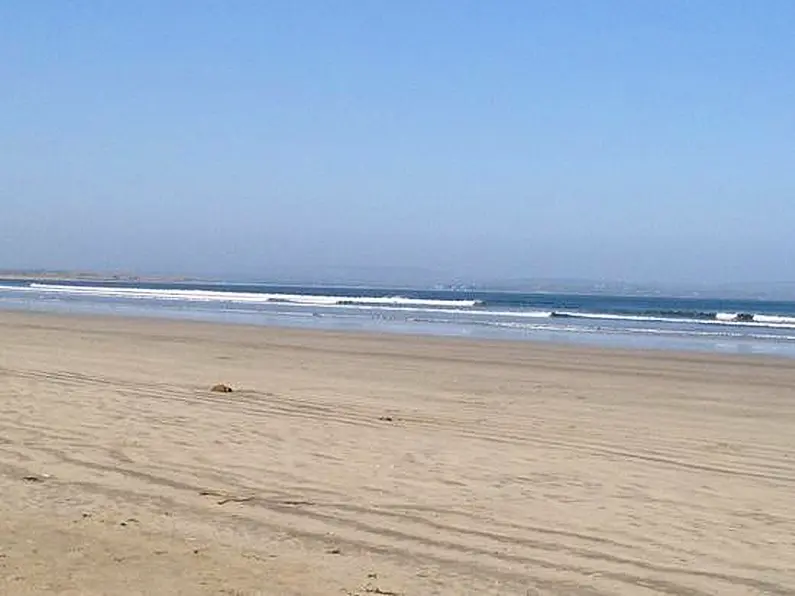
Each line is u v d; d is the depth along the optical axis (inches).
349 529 297.7
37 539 271.9
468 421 535.8
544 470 394.0
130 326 1443.2
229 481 360.8
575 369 909.2
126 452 410.0
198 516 307.9
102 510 311.4
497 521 312.0
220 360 895.7
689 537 297.7
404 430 488.4
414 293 5669.3
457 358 995.9
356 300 3046.3
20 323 1451.8
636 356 1079.0
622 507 334.3
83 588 227.9
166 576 240.4
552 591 243.1
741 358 1085.8
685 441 488.4
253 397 604.7
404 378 784.3
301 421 506.0
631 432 514.9
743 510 333.7
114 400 560.7
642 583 252.5
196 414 517.3
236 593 228.5
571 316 2224.4
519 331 1550.2
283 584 238.1
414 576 251.3
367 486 357.4
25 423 471.8
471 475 380.2
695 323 2026.3
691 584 252.7
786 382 837.2
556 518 317.4
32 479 354.9
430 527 303.0
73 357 864.3
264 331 1382.9
